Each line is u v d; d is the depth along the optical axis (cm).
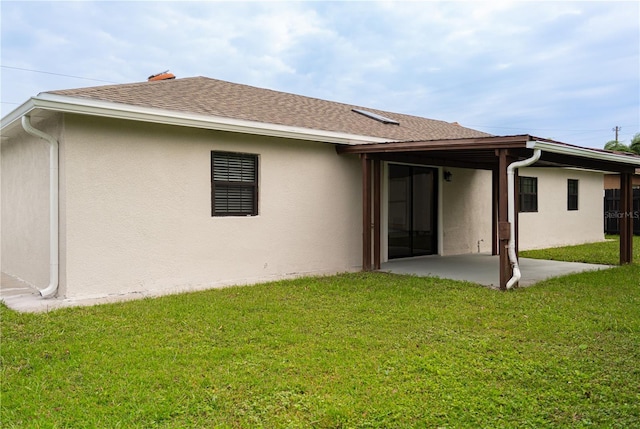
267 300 634
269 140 825
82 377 363
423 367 390
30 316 535
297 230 868
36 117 645
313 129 849
